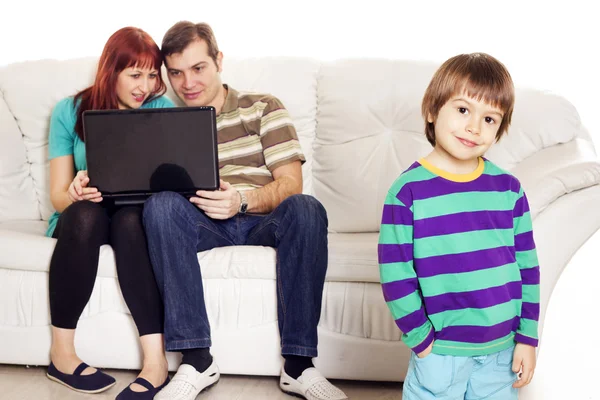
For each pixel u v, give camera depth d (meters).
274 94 2.48
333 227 2.43
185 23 2.23
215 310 2.00
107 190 1.99
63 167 2.25
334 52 2.97
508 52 2.93
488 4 2.90
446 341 1.42
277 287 1.96
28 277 2.05
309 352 1.89
